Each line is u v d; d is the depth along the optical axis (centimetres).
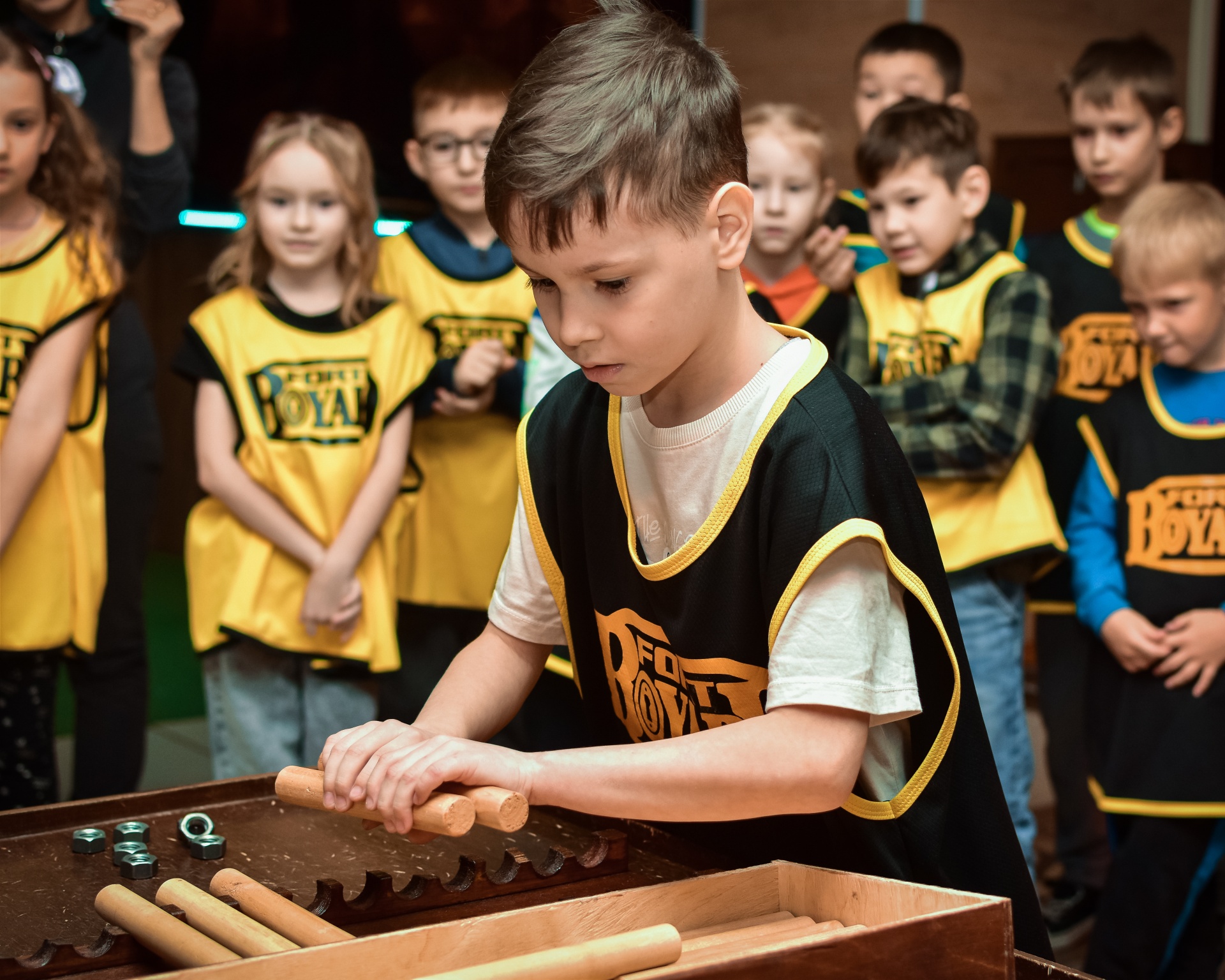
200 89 304
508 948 67
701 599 80
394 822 70
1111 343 208
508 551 97
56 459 181
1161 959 170
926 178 187
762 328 80
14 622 178
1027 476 187
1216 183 348
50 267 177
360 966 63
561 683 196
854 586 73
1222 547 176
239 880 77
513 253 72
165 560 432
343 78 308
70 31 205
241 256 191
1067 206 331
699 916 73
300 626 183
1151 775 172
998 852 83
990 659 184
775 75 340
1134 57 219
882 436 79
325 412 184
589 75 70
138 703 210
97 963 69
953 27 328
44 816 91
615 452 85
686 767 71
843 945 61
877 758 81
